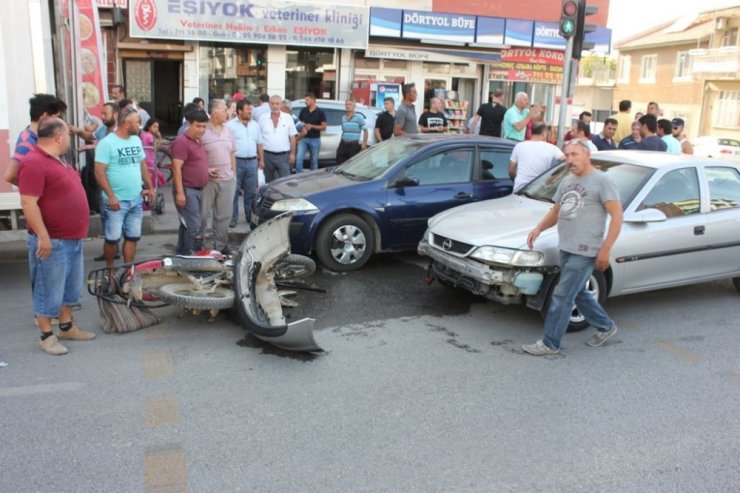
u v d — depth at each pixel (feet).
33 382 14.88
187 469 11.68
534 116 35.96
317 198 24.22
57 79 22.91
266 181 33.76
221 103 25.57
